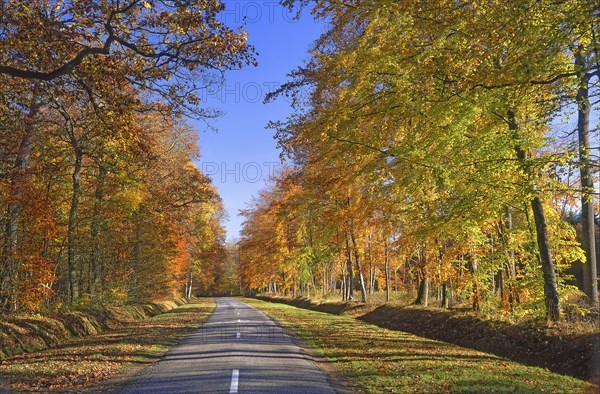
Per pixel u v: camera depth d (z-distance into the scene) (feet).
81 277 88.33
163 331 64.54
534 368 36.73
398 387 29.25
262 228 166.30
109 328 73.20
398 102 39.34
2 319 49.78
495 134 43.11
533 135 43.01
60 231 69.51
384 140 45.96
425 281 83.41
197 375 31.89
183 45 41.73
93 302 81.71
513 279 54.75
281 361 37.68
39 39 38.50
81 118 59.11
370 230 86.28
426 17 35.37
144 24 41.93
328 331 63.26
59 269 82.64
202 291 345.10
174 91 45.06
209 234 157.99
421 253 78.07
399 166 43.80
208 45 40.93
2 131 51.70
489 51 33.22
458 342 55.16
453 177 43.83
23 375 33.65
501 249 57.06
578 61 36.09
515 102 37.17
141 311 104.01
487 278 61.00
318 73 48.80
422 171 42.75
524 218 56.75
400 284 167.12
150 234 107.65
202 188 98.02
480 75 34.42
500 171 42.32
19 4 38.24
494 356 43.52
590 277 47.67
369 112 43.01
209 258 219.41
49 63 40.40
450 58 36.29
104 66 42.14
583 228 48.39
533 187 41.93
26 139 55.16
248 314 98.07
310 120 55.11
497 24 31.96
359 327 70.59
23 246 55.26
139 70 42.37
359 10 41.01
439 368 35.55
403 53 38.65
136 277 108.06
